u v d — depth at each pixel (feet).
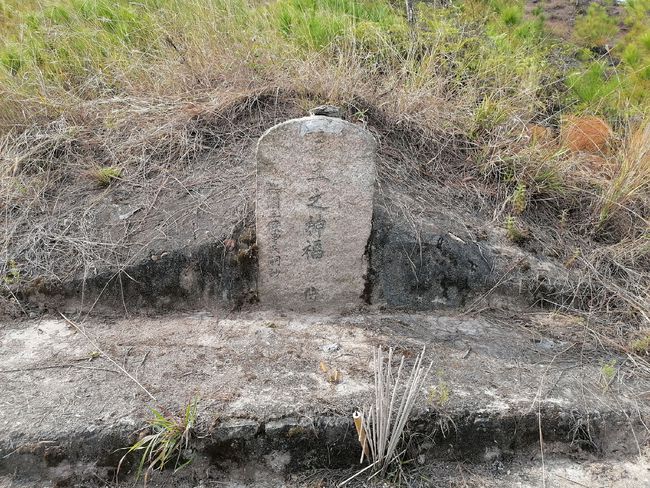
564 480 8.14
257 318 10.28
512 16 21.29
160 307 10.43
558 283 10.84
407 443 8.14
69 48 15.51
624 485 8.05
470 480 8.07
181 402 8.20
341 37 15.71
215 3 16.52
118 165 12.21
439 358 9.33
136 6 17.71
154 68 14.48
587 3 26.09
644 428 8.61
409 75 15.06
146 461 7.86
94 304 10.30
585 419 8.49
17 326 9.87
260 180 9.45
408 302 10.68
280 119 12.79
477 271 10.70
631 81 18.02
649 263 11.73
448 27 16.60
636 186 12.33
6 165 12.07
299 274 10.28
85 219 11.15
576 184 12.99
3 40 16.14
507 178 12.76
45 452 7.63
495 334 10.11
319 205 9.70
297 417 7.99
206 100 13.51
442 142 13.34
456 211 11.86
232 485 7.97
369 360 9.19
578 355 9.72
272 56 14.58
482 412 8.26
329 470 8.12
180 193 11.46
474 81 15.34
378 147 12.55
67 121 13.28
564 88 17.79
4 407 8.08
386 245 10.53
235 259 10.30
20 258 10.52
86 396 8.31
